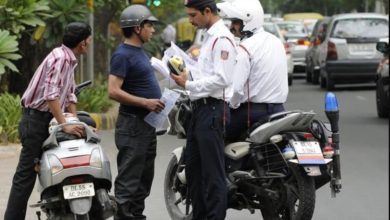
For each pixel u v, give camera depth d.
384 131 23.47
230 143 12.86
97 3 27.05
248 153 12.62
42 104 11.93
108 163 11.65
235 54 12.02
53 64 11.69
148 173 13.02
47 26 24.03
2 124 21.38
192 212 13.04
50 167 11.37
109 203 11.51
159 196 16.06
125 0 30.12
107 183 11.73
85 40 11.97
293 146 12.11
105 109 27.48
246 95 12.77
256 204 12.78
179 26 56.25
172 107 12.52
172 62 12.02
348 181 16.92
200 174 12.62
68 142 11.62
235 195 12.72
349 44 37.31
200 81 11.93
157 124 12.62
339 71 37.34
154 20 12.65
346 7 94.81
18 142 21.33
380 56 37.06
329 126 12.62
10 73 26.73
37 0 23.14
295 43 49.16
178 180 13.72
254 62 12.67
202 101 12.14
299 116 12.20
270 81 12.73
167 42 37.53
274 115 12.42
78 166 11.31
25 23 22.62
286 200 12.37
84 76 34.31
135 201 12.92
